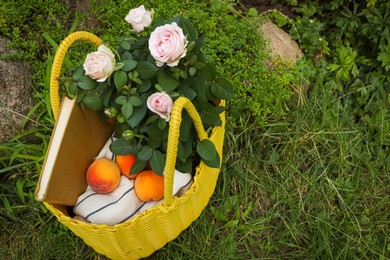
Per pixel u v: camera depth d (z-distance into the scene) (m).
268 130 2.29
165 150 1.69
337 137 2.30
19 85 2.18
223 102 1.85
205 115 1.72
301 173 2.27
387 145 2.36
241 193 2.21
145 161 1.69
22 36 2.29
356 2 2.57
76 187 1.74
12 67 2.18
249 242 2.14
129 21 1.66
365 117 2.43
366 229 2.15
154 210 1.62
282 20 2.52
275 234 2.17
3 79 2.14
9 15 2.25
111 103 1.65
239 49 2.27
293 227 2.14
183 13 2.27
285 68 2.37
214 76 1.76
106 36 2.24
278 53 2.40
